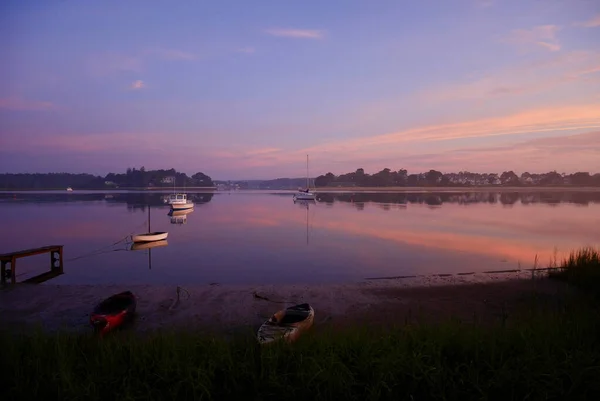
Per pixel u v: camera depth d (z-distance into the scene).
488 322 11.15
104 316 10.62
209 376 5.41
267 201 114.12
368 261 25.55
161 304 13.54
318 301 13.91
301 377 5.20
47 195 147.88
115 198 123.38
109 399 5.08
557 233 39.12
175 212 65.25
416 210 72.50
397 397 4.96
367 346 6.05
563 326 6.79
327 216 61.06
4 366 5.73
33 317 12.29
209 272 22.47
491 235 37.84
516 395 4.91
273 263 25.06
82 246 32.78
